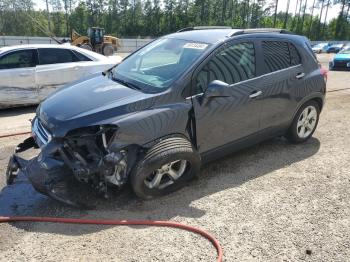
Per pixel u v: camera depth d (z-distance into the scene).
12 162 4.02
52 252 3.12
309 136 5.66
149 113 3.71
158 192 3.91
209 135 4.23
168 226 3.51
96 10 77.00
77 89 4.22
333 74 15.05
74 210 3.74
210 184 4.30
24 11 62.44
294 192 4.16
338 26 85.44
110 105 3.67
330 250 3.20
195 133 4.09
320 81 5.40
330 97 9.29
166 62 4.36
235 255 3.12
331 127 6.51
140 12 78.56
